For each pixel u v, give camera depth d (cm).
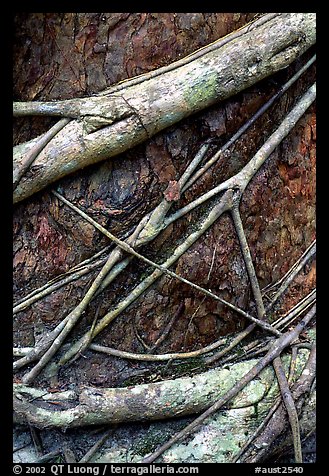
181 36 170
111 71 169
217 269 175
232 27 173
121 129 164
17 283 171
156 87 165
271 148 177
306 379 174
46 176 166
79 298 171
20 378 169
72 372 171
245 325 180
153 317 174
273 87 175
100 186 169
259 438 170
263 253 182
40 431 170
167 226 171
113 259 169
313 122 184
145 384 171
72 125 166
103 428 171
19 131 168
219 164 173
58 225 171
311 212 188
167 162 170
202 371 175
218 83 167
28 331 171
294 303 185
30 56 169
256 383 173
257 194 178
